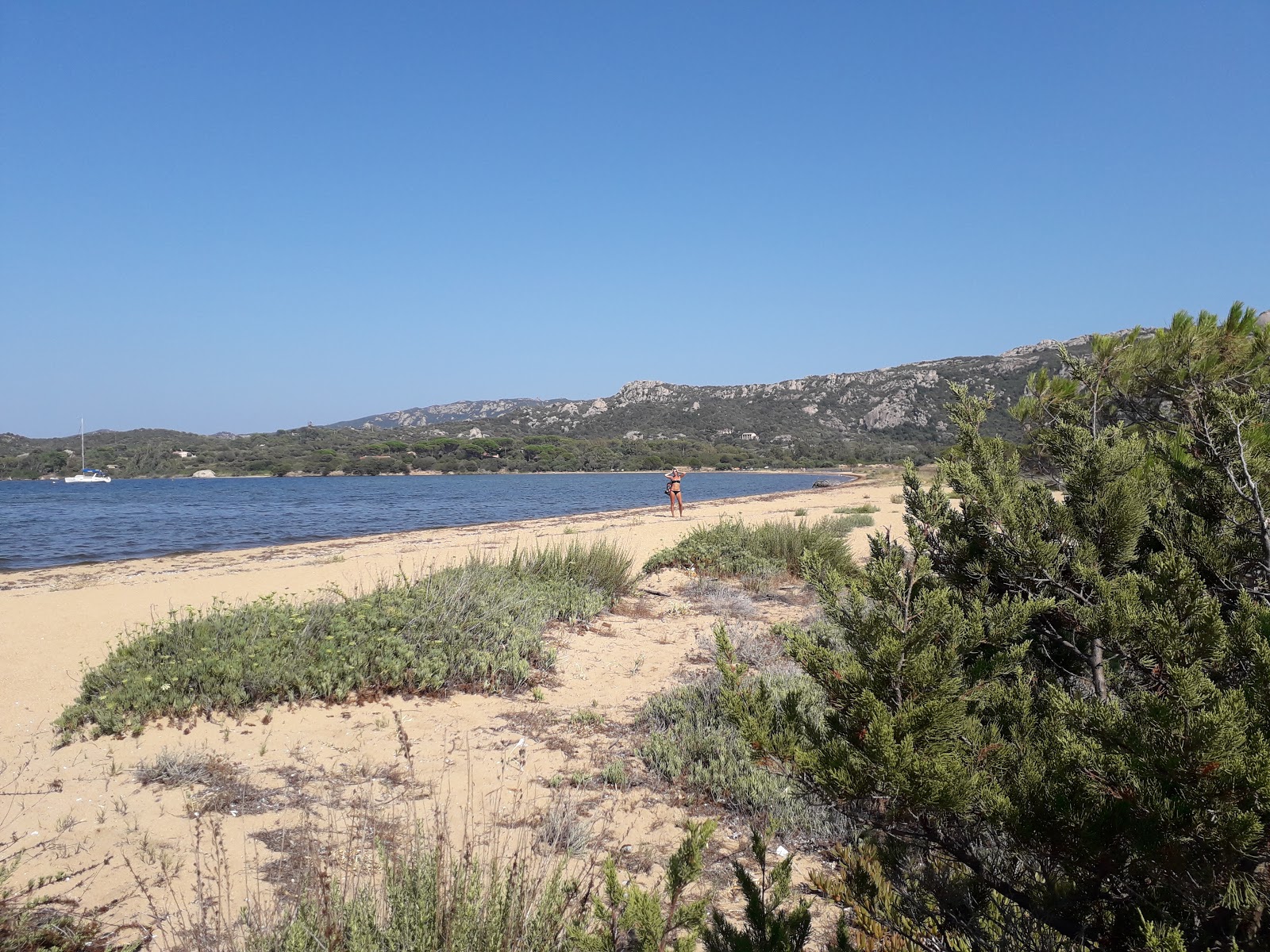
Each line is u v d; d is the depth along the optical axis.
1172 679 1.97
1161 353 3.75
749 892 2.53
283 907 3.05
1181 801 1.75
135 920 3.13
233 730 5.50
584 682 6.91
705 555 12.84
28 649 7.80
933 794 1.99
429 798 4.43
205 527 33.16
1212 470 2.99
